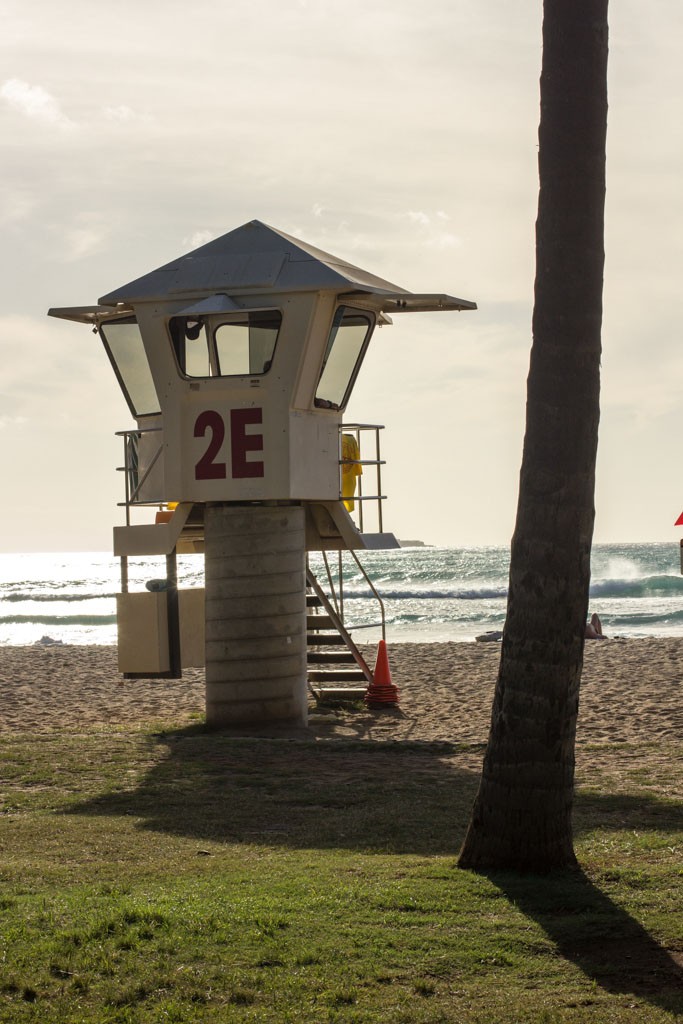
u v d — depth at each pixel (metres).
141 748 16.83
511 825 9.09
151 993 6.48
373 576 109.06
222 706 18.58
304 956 7.02
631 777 14.24
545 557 8.98
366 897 8.28
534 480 9.01
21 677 28.44
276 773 14.92
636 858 9.62
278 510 18.48
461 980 6.72
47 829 11.55
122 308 18.66
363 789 13.81
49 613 73.88
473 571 114.31
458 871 9.09
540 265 9.02
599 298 9.02
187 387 17.88
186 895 8.48
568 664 9.05
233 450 17.78
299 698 18.78
